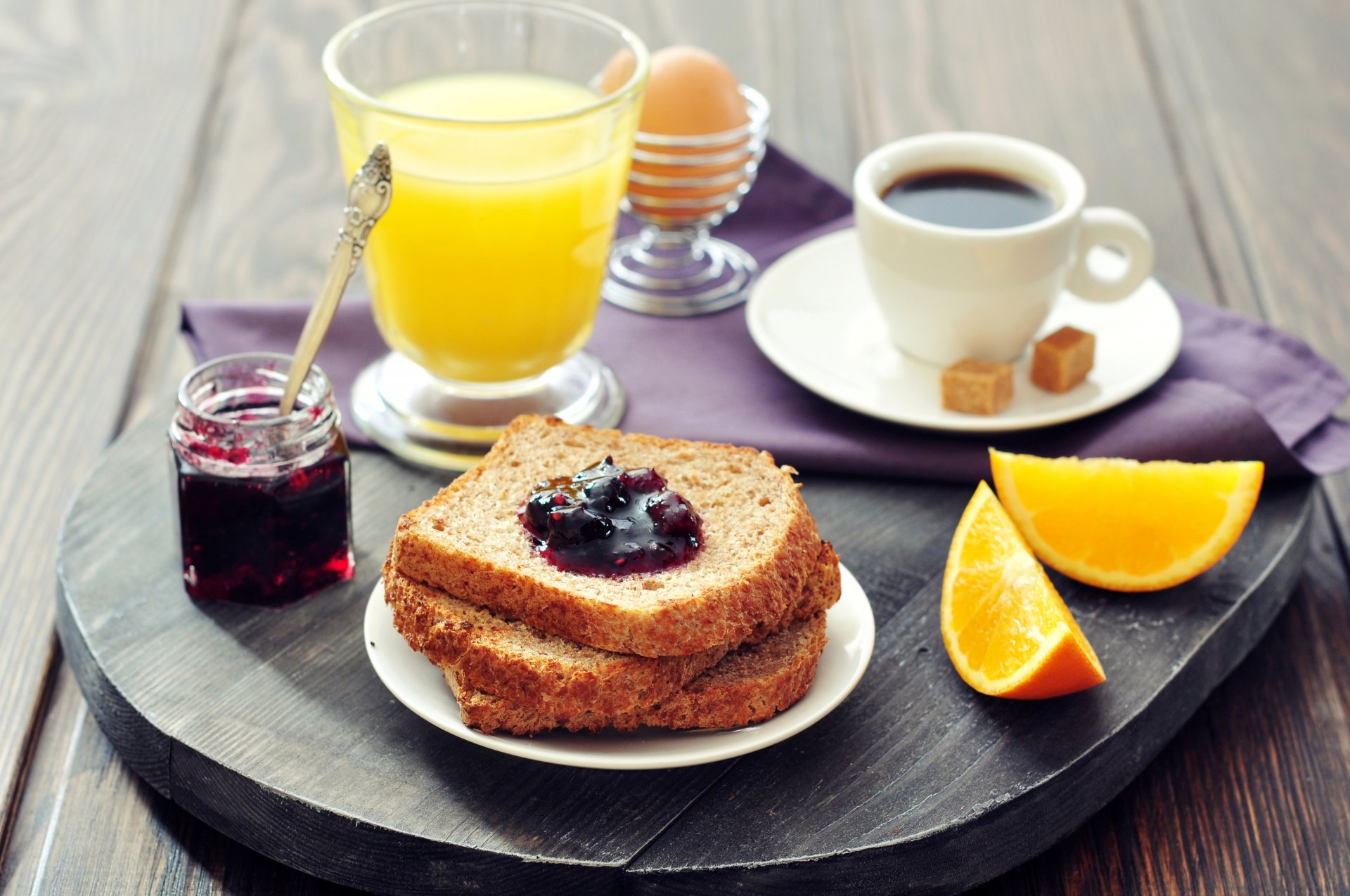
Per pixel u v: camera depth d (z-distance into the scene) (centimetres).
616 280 85
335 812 65
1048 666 67
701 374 80
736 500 70
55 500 78
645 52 77
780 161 89
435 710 66
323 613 71
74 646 70
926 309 78
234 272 88
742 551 67
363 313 82
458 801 65
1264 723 71
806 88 100
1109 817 69
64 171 93
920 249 77
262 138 96
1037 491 72
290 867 67
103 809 68
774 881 64
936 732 67
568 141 73
